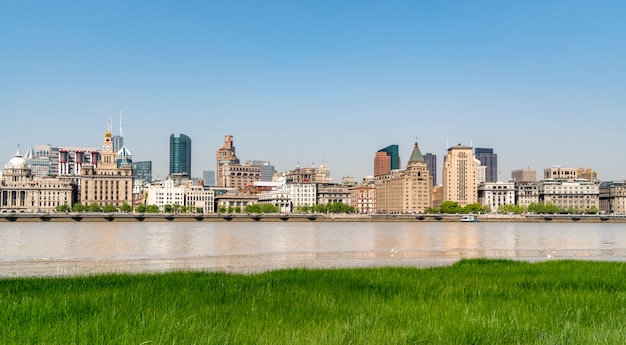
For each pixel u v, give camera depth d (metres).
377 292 36.66
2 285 40.72
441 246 125.56
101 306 29.70
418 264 75.44
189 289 37.44
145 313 27.12
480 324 25.12
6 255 95.81
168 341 21.59
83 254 98.31
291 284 40.81
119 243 134.75
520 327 24.81
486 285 39.91
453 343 22.55
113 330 23.39
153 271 63.97
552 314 28.34
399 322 26.03
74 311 28.30
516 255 94.06
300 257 87.88
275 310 29.16
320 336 22.95
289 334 23.34
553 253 98.88
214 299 32.97
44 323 25.27
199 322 24.98
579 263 58.81
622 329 24.02
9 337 22.25
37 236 168.50
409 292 36.47
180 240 150.25
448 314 27.61
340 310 29.36
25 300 31.39
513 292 36.31
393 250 99.94
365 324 25.23
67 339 22.02
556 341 22.67
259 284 40.44
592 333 23.59
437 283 41.09
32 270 67.81
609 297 34.03
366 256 90.00
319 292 36.19
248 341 22.17
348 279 43.72
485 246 126.56
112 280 43.47
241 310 28.92
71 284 41.16
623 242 151.00
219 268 69.81
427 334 23.55
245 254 95.31
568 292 36.34
